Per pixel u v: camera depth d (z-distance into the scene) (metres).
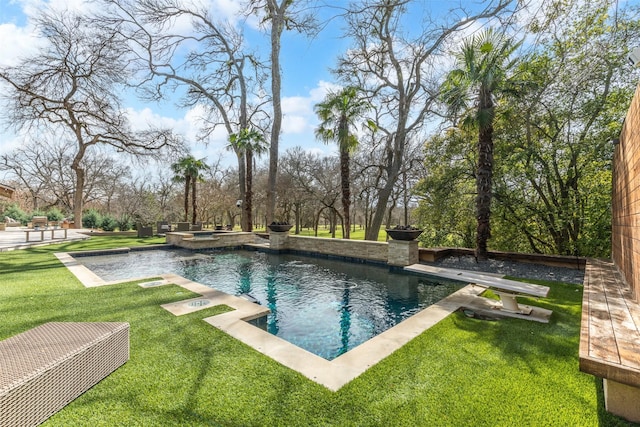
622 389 2.00
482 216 7.66
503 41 6.54
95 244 12.53
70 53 14.38
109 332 2.53
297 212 24.45
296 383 2.39
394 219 29.55
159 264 9.14
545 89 7.39
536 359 2.82
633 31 6.60
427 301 5.52
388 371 2.58
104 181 28.98
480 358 2.83
